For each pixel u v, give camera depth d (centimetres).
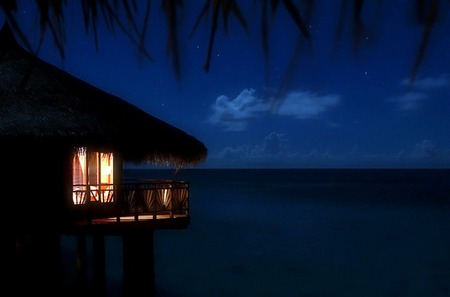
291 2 69
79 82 1350
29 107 1147
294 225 4434
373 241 3562
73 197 1248
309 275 2580
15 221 1169
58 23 88
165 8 78
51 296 1202
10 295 1172
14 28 84
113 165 1290
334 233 3953
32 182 1181
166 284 2402
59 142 1125
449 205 6381
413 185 13250
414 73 66
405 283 2416
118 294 2152
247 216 5150
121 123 1229
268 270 2689
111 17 85
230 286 2364
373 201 7106
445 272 2625
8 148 1166
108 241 3622
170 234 3966
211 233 3984
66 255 3016
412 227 4288
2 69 1240
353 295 2214
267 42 71
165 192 1314
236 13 74
